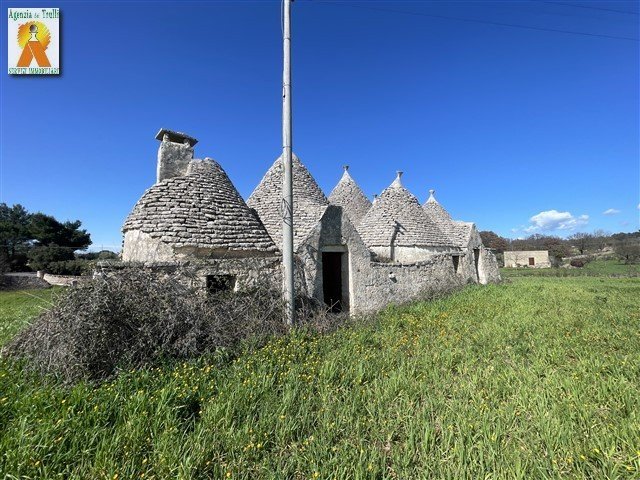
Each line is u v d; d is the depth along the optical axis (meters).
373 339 7.35
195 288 7.21
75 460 3.19
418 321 9.01
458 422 3.86
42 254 44.44
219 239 8.66
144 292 6.00
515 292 14.81
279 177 12.14
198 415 4.17
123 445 3.31
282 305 7.91
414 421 3.93
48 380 4.84
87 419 3.65
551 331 7.92
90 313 5.15
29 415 3.65
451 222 19.73
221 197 9.52
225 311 7.02
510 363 5.95
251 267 8.27
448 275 15.14
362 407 4.37
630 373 5.10
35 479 2.83
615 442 3.44
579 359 6.02
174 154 10.00
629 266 39.84
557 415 3.95
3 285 32.50
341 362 5.79
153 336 5.60
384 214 15.82
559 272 33.62
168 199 8.74
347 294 10.93
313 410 4.32
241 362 5.56
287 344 6.64
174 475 3.03
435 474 3.16
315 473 2.92
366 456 3.29
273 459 3.36
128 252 8.55
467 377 5.34
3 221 50.50
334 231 10.58
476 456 3.31
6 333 9.15
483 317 9.61
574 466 3.17
